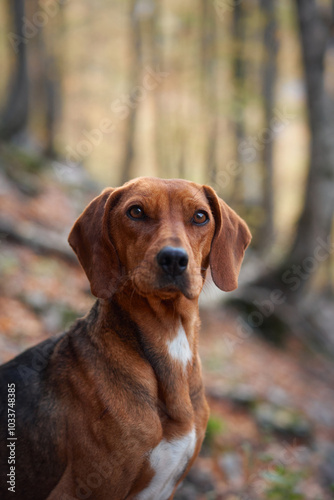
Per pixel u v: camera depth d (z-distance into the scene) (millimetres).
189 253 2834
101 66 21266
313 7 10586
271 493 4621
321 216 11234
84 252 3061
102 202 3057
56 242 8672
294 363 9977
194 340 3119
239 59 14719
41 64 17812
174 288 2777
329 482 5551
